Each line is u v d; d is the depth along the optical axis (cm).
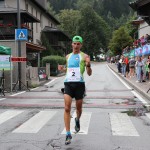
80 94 692
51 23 5838
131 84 2164
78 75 686
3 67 1756
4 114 1052
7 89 1958
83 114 1038
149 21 2159
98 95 1591
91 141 692
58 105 1250
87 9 9869
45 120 941
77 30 9888
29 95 1639
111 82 2469
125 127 836
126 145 659
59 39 6034
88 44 9681
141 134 757
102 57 10850
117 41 6750
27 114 1051
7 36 3500
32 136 741
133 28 7031
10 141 696
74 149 631
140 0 1922
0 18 3628
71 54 706
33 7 4419
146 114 1035
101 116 1002
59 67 723
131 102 1330
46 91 1861
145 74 2281
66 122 668
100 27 10044
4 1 3778
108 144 668
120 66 3541
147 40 2703
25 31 1912
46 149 632
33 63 3988
